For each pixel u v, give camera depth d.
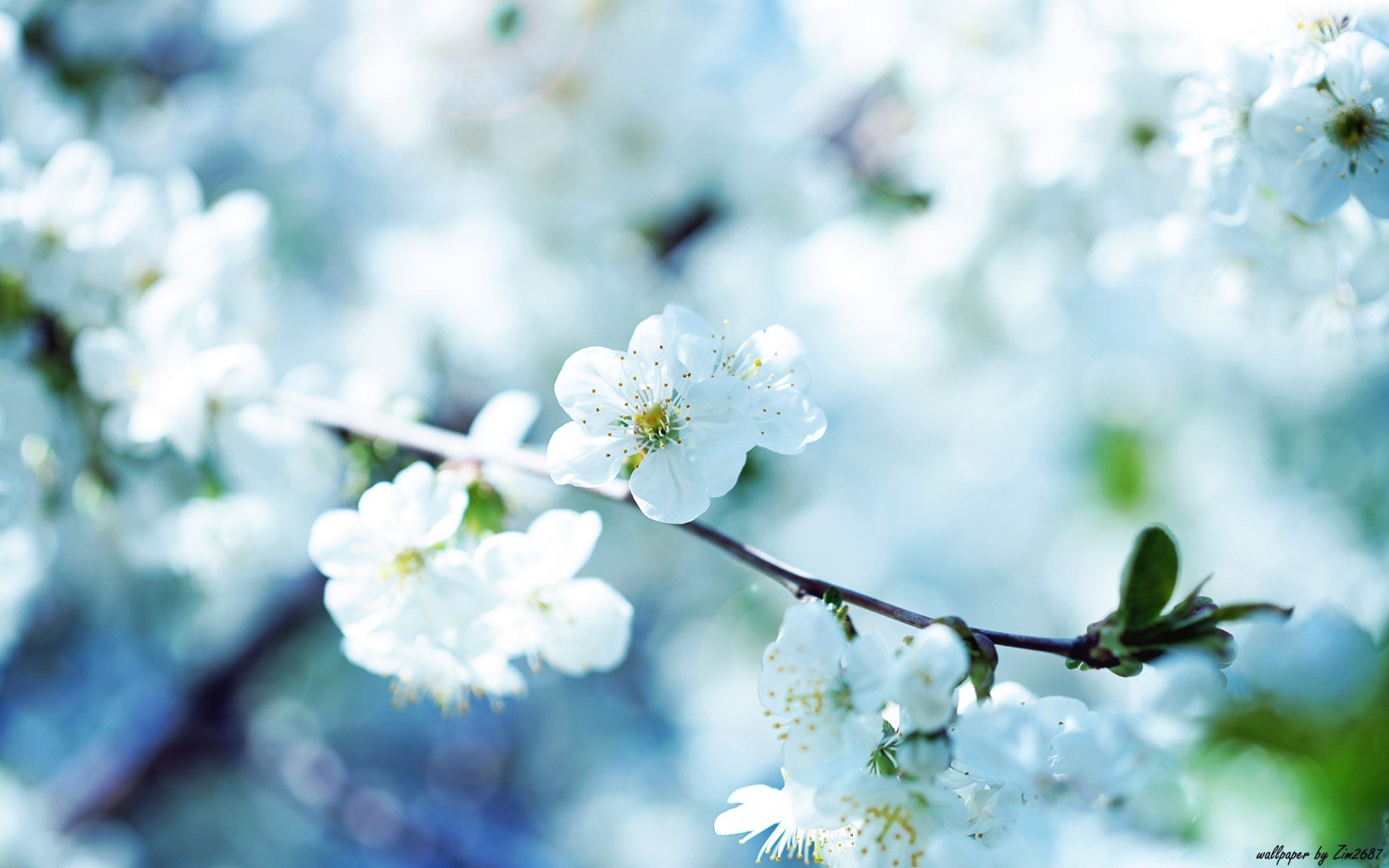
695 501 0.38
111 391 0.44
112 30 0.62
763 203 0.62
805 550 0.78
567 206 0.59
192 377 0.44
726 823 0.38
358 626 0.40
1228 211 0.42
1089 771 0.37
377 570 0.40
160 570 0.57
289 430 0.45
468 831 0.86
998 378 0.72
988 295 0.60
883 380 0.71
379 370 0.63
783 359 0.38
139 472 0.47
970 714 0.37
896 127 0.62
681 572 0.71
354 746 0.91
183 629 0.70
